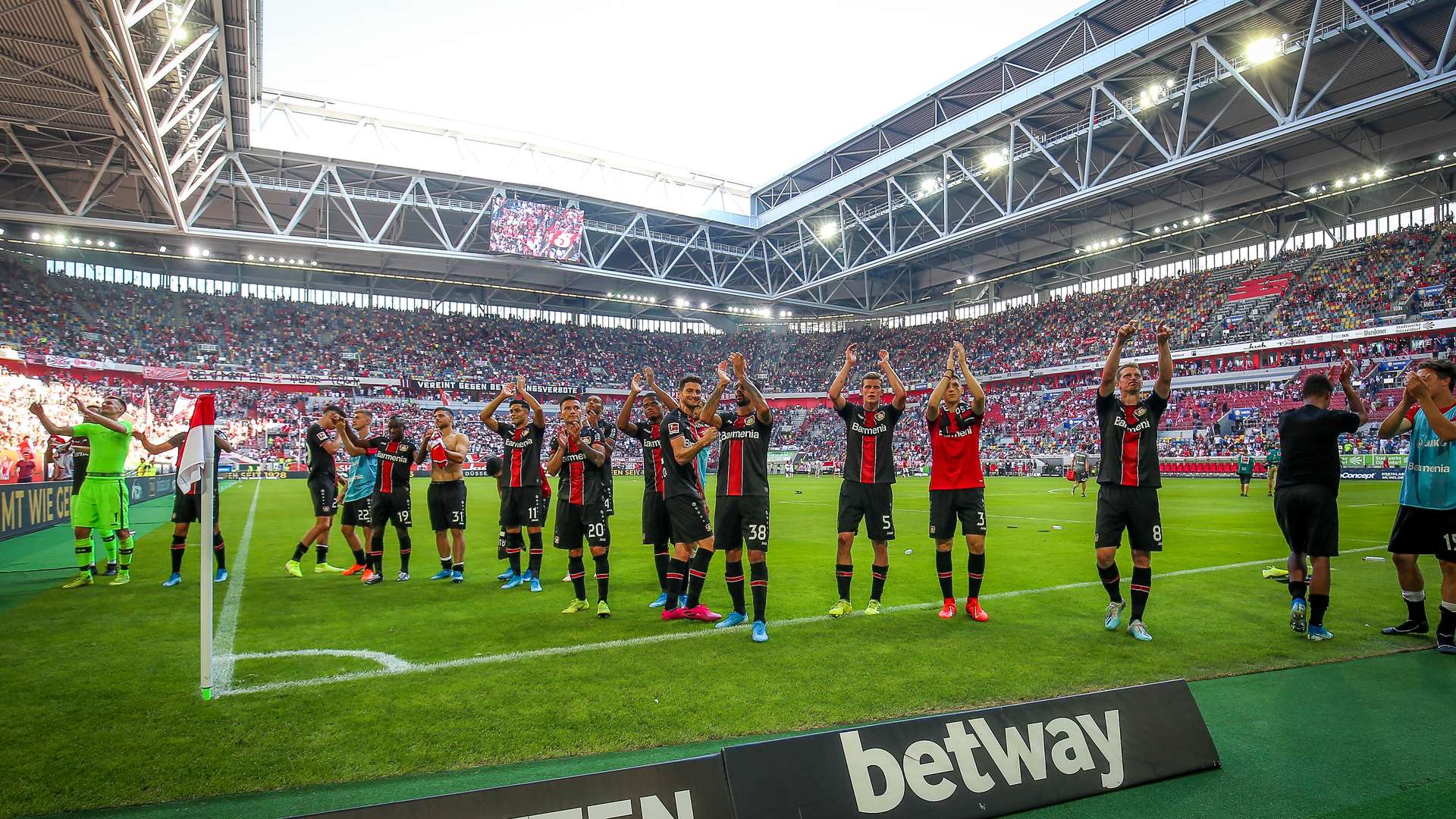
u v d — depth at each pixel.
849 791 2.85
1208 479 34.91
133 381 42.25
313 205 41.75
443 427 9.08
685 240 50.75
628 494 27.97
